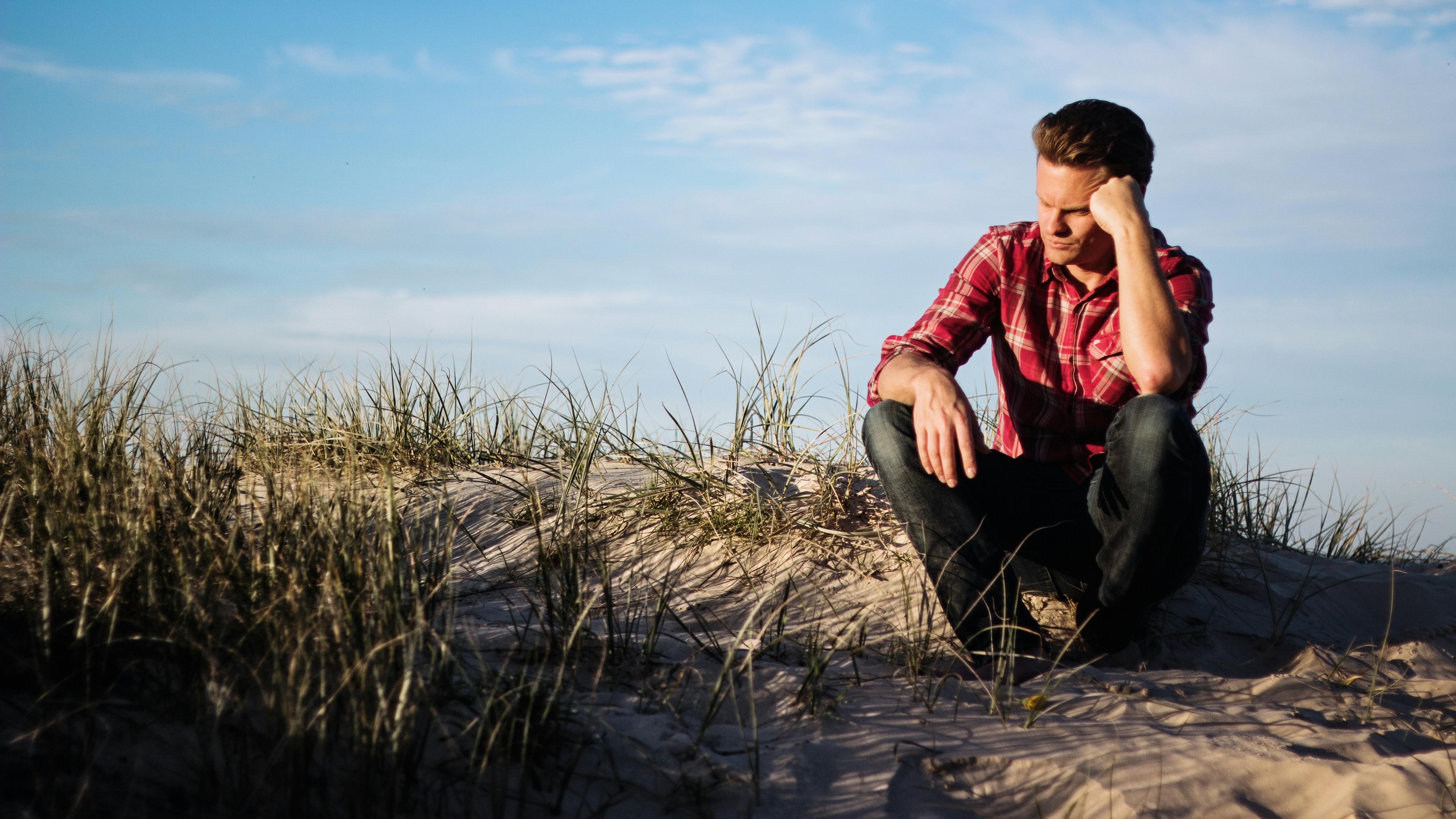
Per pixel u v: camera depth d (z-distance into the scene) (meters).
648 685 2.18
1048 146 2.54
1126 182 2.49
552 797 1.70
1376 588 3.55
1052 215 2.58
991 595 2.47
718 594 3.00
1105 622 2.63
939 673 2.43
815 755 1.92
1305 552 4.34
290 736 1.58
